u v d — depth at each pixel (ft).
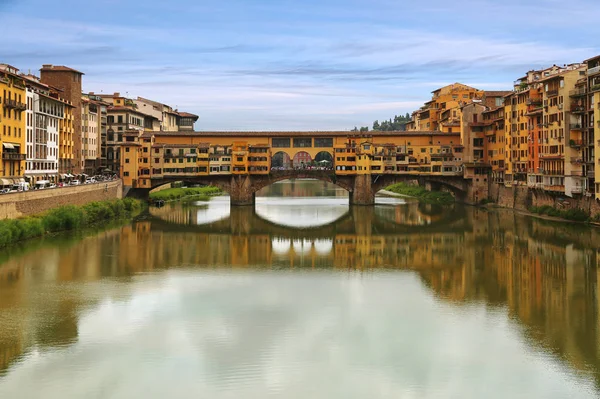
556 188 420.36
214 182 562.25
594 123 372.79
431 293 237.86
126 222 424.87
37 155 431.84
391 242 356.59
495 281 254.68
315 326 200.03
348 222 445.78
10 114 374.02
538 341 186.80
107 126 635.25
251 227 417.90
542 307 218.38
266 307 219.41
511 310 215.10
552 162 426.10
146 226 408.46
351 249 334.03
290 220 457.27
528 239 352.08
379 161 570.05
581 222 394.11
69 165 512.63
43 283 243.60
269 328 197.88
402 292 239.50
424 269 280.10
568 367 169.68
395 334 193.16
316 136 584.81
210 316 208.64
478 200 559.38
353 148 573.33
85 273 261.44
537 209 449.48
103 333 191.42
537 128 450.71
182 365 170.19
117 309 214.07
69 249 310.24
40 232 336.49
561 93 407.44
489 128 555.69
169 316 207.92
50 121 460.55
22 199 327.47
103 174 620.08
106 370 166.50
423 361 173.68
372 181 577.43
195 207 543.80
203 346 182.91
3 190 334.24
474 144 565.53
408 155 572.92
